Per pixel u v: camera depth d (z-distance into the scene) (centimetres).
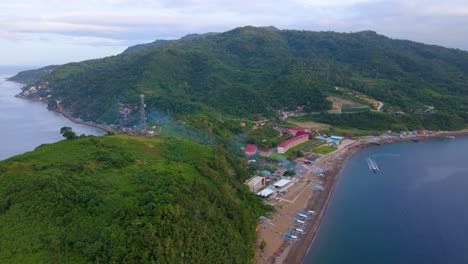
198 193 7206
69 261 5009
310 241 8562
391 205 10775
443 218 9919
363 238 8781
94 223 5659
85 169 7075
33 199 5869
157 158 8781
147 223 5644
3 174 6625
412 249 8306
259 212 9488
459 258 7962
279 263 7625
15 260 4884
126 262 5141
